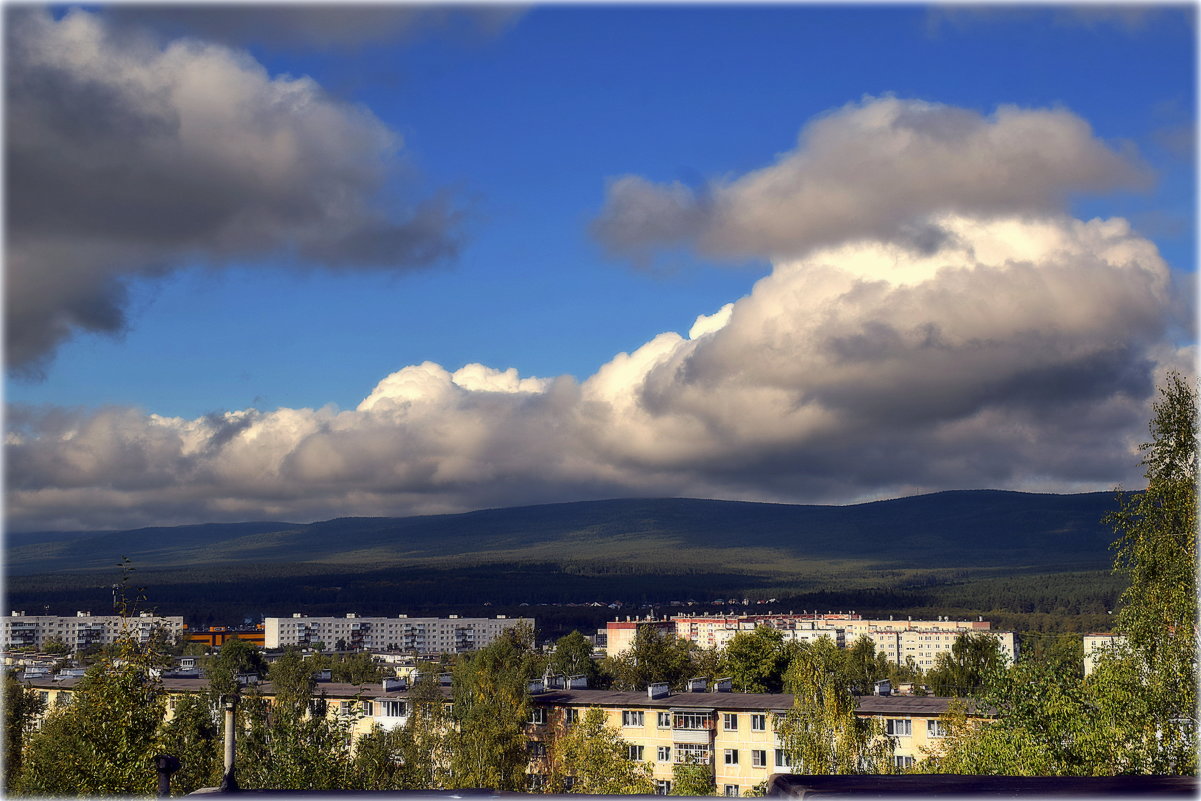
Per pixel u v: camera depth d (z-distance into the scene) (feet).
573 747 297.12
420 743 321.93
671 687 608.19
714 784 343.46
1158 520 143.13
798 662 258.16
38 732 238.07
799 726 254.88
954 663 497.05
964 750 161.68
